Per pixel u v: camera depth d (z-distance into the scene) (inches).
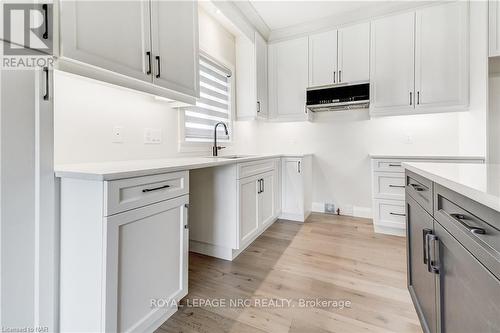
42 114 38.9
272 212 111.6
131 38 52.9
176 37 65.9
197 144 99.1
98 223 38.4
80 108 57.8
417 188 48.0
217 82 117.0
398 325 50.8
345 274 71.9
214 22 111.3
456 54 97.4
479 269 24.8
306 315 54.3
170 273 51.7
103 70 48.2
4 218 35.0
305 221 123.2
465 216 28.0
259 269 75.4
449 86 98.7
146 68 56.6
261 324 51.7
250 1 104.0
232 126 125.6
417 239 49.6
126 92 69.1
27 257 37.5
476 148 92.3
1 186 34.7
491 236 22.4
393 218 102.8
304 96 126.0
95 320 39.0
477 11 89.6
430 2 100.5
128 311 42.3
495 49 82.2
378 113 110.3
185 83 69.4
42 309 39.3
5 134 35.0
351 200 133.0
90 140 59.9
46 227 39.8
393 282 67.3
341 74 117.1
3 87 34.7
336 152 135.3
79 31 43.0
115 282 39.4
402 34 105.7
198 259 82.8
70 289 41.1
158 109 80.2
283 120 131.4
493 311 22.2
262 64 128.9
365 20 112.2
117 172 39.4
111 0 48.6
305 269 75.1
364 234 105.0
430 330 41.9
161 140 81.4
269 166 108.3
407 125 119.8
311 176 137.3
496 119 87.5
